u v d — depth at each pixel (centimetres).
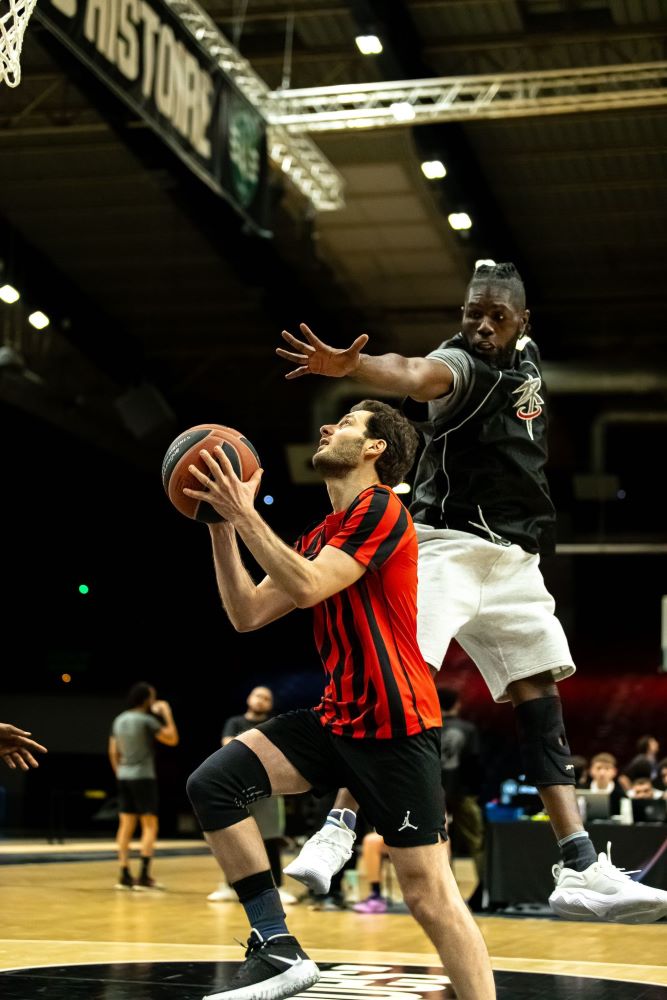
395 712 301
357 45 1223
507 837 788
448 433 349
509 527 352
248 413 2014
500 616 355
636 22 1200
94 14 797
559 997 444
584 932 680
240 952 569
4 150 1452
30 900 852
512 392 347
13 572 2117
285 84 1257
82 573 2141
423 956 559
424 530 356
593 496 1850
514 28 1230
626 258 1634
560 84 1195
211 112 998
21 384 1727
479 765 822
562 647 359
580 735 2123
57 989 448
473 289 355
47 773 2125
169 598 2139
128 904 834
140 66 865
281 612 317
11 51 413
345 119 1241
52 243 1656
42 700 2152
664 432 1908
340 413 1928
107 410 1939
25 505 2012
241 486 281
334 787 317
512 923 729
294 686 2162
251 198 1092
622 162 1413
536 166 1434
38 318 1609
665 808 837
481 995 303
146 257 1678
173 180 1323
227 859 301
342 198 1491
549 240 1602
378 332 1848
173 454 288
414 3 1196
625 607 2128
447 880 307
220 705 2155
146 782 975
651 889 337
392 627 307
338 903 835
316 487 2014
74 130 1374
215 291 1755
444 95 1259
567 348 1856
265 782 305
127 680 2144
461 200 1455
